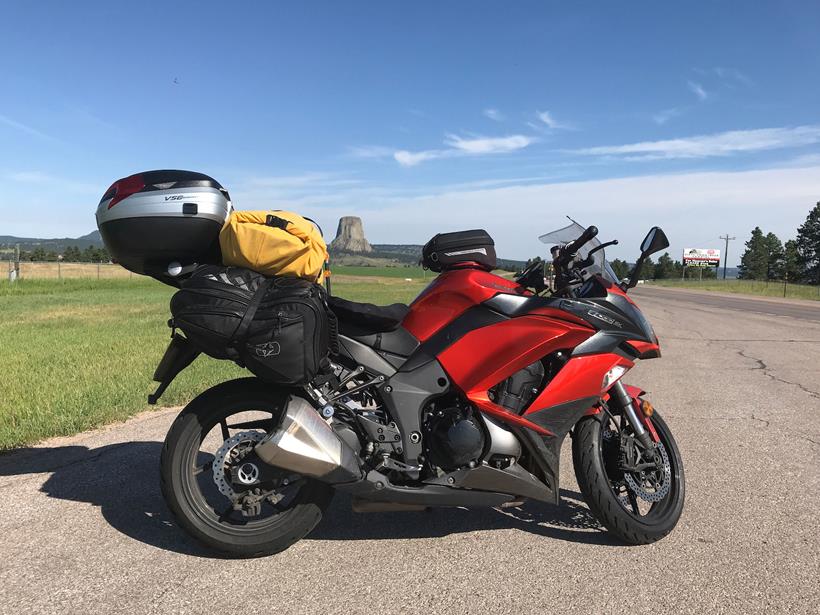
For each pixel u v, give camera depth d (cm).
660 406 682
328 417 307
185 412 305
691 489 418
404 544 325
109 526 335
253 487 302
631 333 337
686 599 274
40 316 1684
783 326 1775
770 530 351
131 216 298
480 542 329
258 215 294
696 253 12750
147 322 1481
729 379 860
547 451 323
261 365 281
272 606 262
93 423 537
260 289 285
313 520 306
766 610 266
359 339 317
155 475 414
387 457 310
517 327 315
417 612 261
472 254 331
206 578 284
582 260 340
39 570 287
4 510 354
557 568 302
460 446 304
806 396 743
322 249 303
